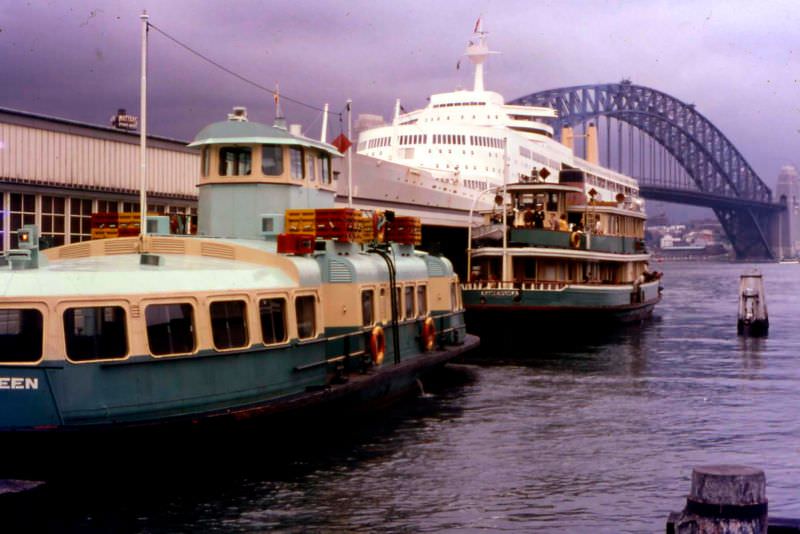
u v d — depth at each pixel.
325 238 23.56
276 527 16.19
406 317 27.78
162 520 16.42
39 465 16.33
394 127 70.19
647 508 17.67
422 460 20.84
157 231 23.69
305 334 20.88
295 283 20.38
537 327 46.50
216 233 24.66
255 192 24.38
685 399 29.39
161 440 17.06
